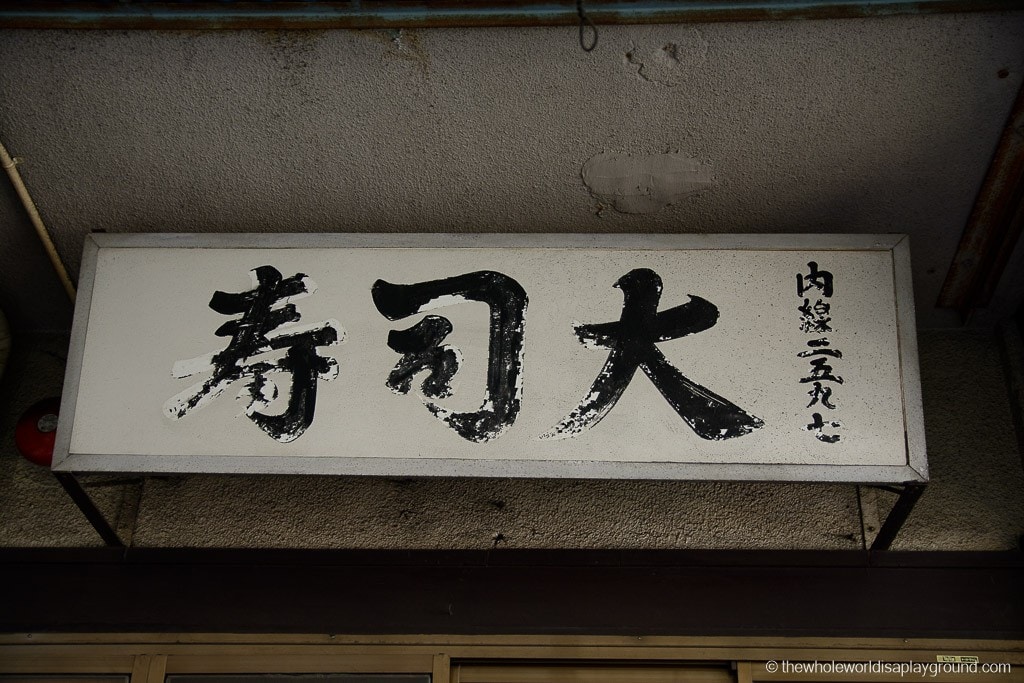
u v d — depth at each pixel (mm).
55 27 2977
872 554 3270
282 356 3033
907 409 2885
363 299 3092
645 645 3123
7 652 3150
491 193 3420
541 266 3107
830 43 2959
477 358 2998
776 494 3436
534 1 2900
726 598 3189
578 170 3332
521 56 3029
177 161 3334
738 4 2896
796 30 2939
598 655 3113
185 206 3477
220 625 3184
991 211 3342
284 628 3174
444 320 3051
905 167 3252
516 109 3160
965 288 3629
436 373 2986
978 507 3391
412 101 3150
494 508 3432
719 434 2869
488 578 3260
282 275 3141
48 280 3695
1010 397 3604
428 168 3344
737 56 3002
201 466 2893
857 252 3080
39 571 3309
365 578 3271
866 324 2988
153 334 3076
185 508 3461
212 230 3559
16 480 3557
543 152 3281
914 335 2969
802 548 3312
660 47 2998
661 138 3230
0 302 3787
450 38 3002
